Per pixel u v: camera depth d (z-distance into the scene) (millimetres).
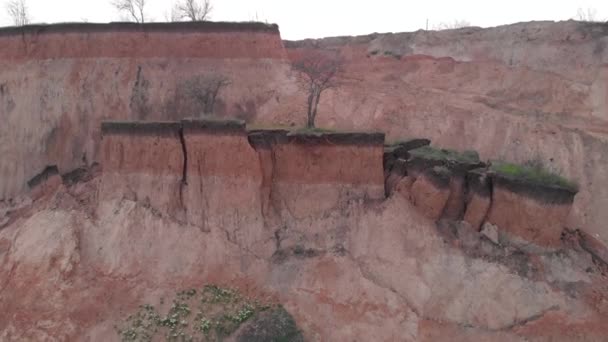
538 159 23375
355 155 18234
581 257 17156
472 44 32125
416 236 17141
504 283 16016
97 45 26969
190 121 18828
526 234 16922
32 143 25906
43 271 18125
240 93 26234
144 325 16578
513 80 29047
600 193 21875
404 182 17969
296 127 21422
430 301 16016
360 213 17953
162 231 18625
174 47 27062
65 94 26219
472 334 15250
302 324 16203
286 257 17828
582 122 25250
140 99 26125
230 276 17688
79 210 20031
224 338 15992
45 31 27312
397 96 27797
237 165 18547
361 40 36281
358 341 15609
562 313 15445
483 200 17484
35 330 16828
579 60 27750
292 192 18828
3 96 27250
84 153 25188
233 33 27156
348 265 17062
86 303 17266
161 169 19297
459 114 25969
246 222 18422
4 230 21328
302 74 27547
